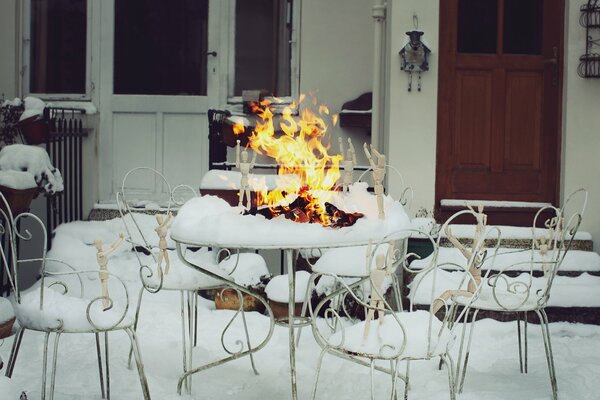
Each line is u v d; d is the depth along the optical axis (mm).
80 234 7348
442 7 7234
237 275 6406
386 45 7516
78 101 8500
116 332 5734
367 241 4148
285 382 4793
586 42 6988
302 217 4387
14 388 3881
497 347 5555
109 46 8492
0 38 8477
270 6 8445
